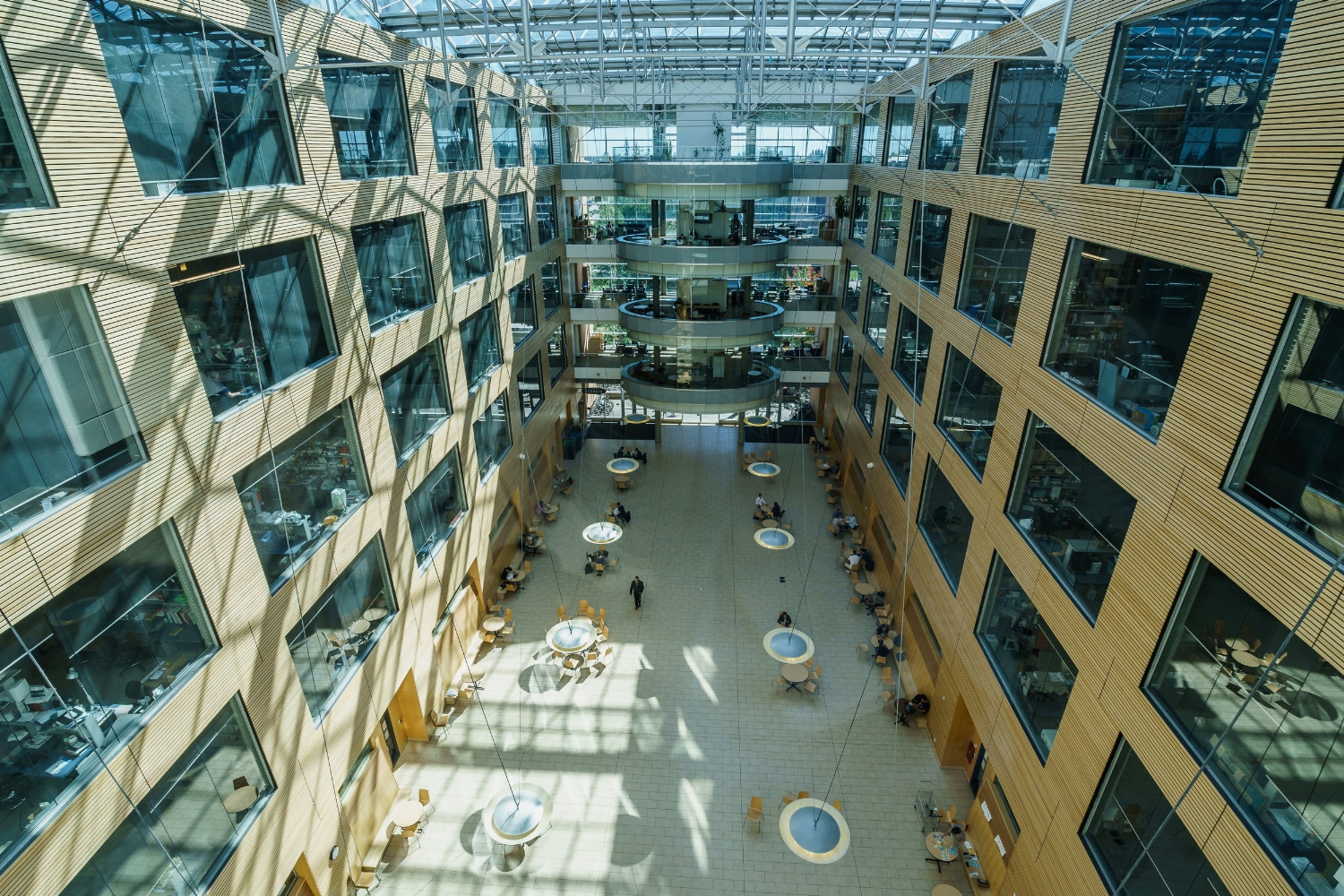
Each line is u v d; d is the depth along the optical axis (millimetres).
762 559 23656
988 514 13445
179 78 8938
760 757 15773
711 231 28406
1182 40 8375
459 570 18062
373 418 13484
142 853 8383
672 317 28266
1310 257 6227
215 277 9531
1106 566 9617
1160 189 8758
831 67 26516
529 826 12688
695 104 27688
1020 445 12367
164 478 8492
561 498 28016
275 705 10641
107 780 7730
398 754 15742
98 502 7590
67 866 7309
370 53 13539
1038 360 11672
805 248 27938
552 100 27156
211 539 9312
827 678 18203
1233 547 7074
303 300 11500
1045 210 11570
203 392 9117
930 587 16672
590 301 29906
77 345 7504
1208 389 7574
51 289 7039
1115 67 9836
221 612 9484
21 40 6707
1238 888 6750
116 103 7715
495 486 20625
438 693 16766
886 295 22031
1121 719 8883
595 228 29000
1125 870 8711
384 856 13539
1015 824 12281
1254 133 7242
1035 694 11469
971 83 15391
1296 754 6277
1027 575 11805
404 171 15133
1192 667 7770
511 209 22203
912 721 16844
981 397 14336
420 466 15523
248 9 10023
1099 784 9375
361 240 13375
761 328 27297
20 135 6840
